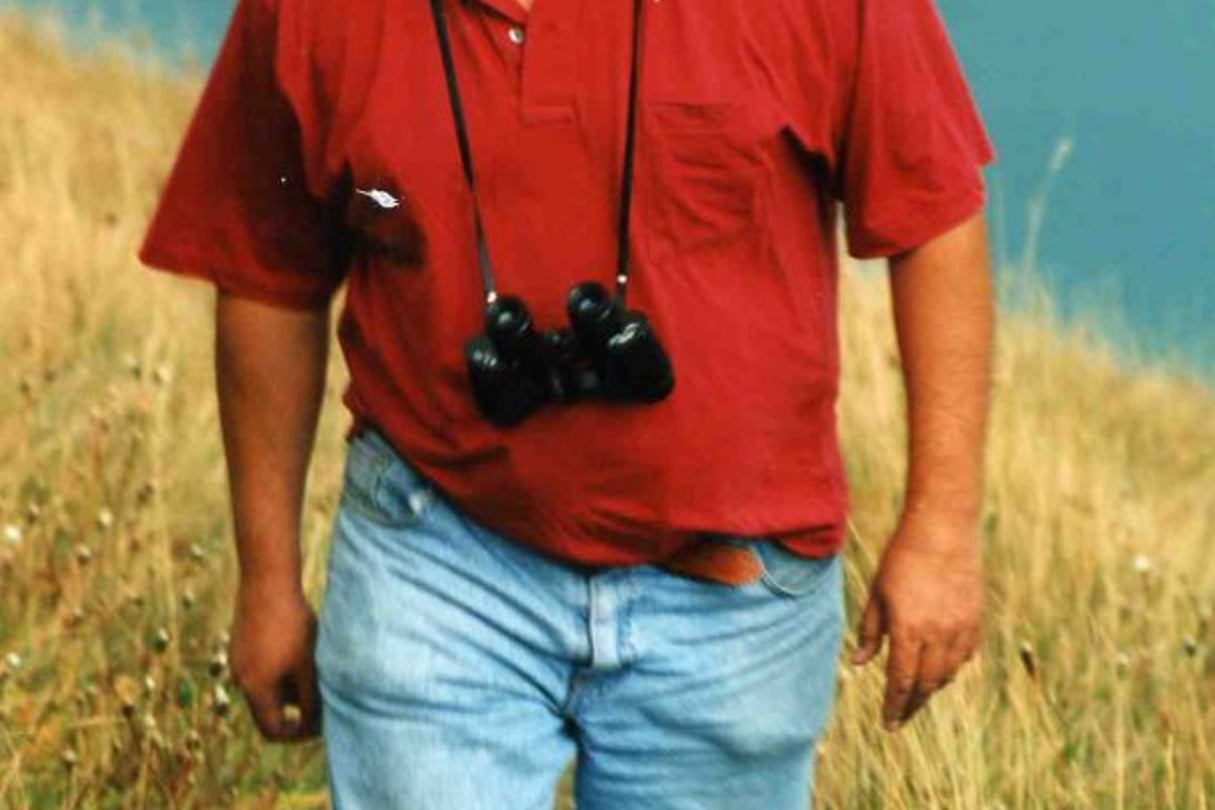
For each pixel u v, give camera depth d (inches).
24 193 538.3
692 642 198.1
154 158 717.3
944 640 199.8
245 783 283.9
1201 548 412.5
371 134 191.0
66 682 285.7
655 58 188.1
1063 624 340.8
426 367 194.4
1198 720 299.0
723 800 204.4
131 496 343.3
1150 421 555.2
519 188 189.5
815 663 203.9
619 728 201.0
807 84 192.1
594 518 193.3
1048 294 557.0
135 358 428.1
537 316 190.5
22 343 430.9
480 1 188.4
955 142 197.8
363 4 192.1
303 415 213.3
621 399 190.1
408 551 199.2
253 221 207.2
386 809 199.6
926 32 197.5
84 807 268.1
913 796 274.1
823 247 199.3
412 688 197.5
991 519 364.2
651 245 189.6
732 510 194.7
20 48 825.5
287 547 214.7
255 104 201.9
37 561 316.8
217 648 298.5
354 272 200.7
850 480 387.9
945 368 199.3
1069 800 280.2
